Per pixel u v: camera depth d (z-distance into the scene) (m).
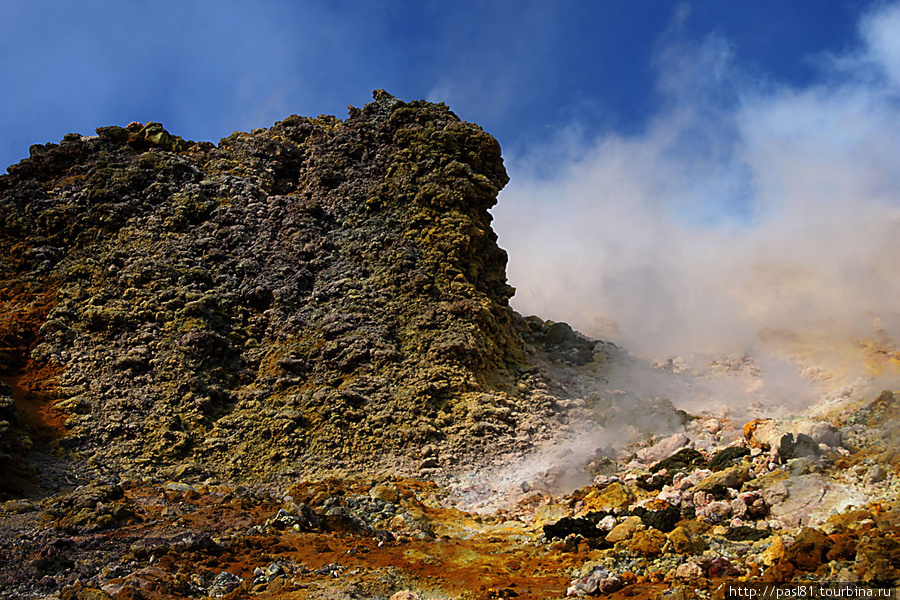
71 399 24.14
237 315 28.20
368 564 15.50
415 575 14.89
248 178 33.09
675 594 12.25
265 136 35.81
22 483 20.19
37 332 26.22
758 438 18.81
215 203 31.80
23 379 24.69
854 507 14.50
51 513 18.08
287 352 27.00
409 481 21.98
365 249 30.50
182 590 14.07
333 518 18.16
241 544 16.38
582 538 16.20
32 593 13.98
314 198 32.75
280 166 34.19
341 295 29.05
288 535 17.34
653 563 14.06
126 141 34.19
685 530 14.65
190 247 29.95
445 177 32.00
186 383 25.28
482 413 25.05
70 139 33.66
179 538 16.75
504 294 32.16
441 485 22.14
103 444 23.12
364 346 26.92
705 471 18.22
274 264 29.94
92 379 25.08
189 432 24.14
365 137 34.34
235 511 19.00
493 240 33.25
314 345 27.23
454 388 26.09
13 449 21.45
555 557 15.63
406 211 31.70
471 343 27.23
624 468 21.59
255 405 25.34
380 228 31.17
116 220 30.25
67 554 15.86
